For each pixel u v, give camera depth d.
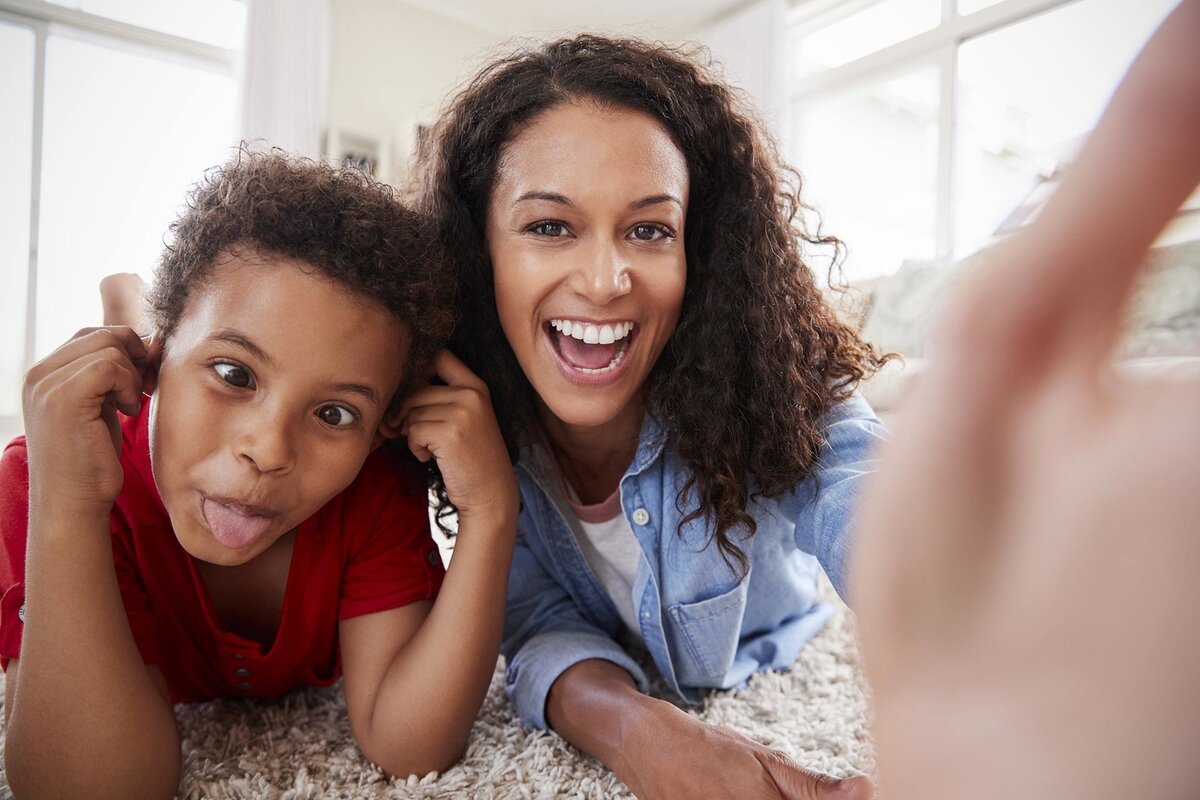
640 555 0.82
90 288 3.40
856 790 0.52
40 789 0.54
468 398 0.68
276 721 0.73
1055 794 0.12
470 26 4.27
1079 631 0.12
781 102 4.12
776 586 0.92
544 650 0.76
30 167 3.26
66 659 0.54
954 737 0.13
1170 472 0.12
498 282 0.75
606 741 0.64
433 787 0.62
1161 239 0.13
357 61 3.89
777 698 0.81
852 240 4.12
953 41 3.56
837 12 4.11
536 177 0.70
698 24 4.54
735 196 0.81
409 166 0.95
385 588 0.68
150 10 3.47
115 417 0.59
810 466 0.77
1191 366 0.13
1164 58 0.13
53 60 3.31
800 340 0.81
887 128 3.96
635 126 0.71
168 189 3.57
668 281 0.72
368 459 0.74
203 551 0.57
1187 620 0.11
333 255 0.56
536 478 0.85
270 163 0.63
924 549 0.14
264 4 3.46
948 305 0.15
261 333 0.54
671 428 0.79
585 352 0.76
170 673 0.72
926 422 0.14
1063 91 3.24
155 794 0.57
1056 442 0.13
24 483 0.65
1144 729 0.11
